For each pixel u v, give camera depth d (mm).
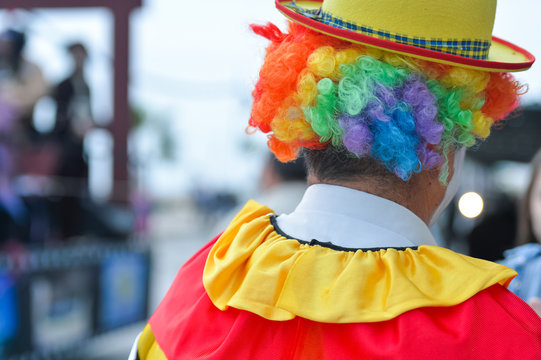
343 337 768
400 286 769
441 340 723
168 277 8352
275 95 896
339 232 867
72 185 4445
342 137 844
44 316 3473
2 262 3193
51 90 4605
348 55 836
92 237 4418
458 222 6438
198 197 25578
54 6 5449
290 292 803
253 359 796
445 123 843
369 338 748
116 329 4215
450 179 927
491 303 762
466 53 849
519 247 1742
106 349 4469
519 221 1922
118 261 4254
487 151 7320
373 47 836
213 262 929
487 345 726
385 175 877
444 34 838
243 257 882
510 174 8312
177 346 868
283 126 893
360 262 809
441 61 802
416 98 811
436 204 932
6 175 3707
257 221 960
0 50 4262
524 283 1609
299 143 924
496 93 923
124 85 5574
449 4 836
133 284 4473
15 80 4273
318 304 784
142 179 6148
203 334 857
